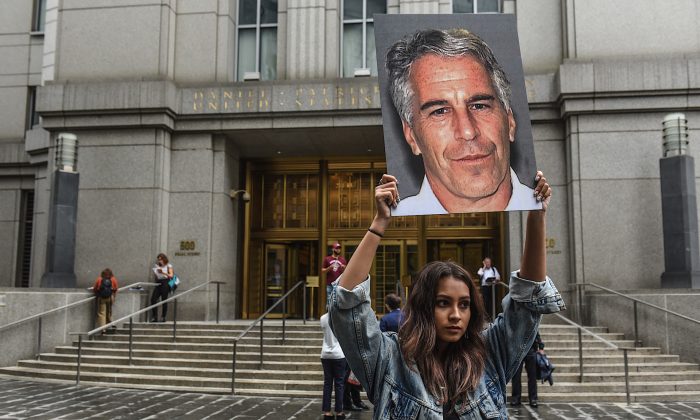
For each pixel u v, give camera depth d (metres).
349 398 9.67
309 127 17.77
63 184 16.28
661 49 16.66
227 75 18.84
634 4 16.83
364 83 17.58
